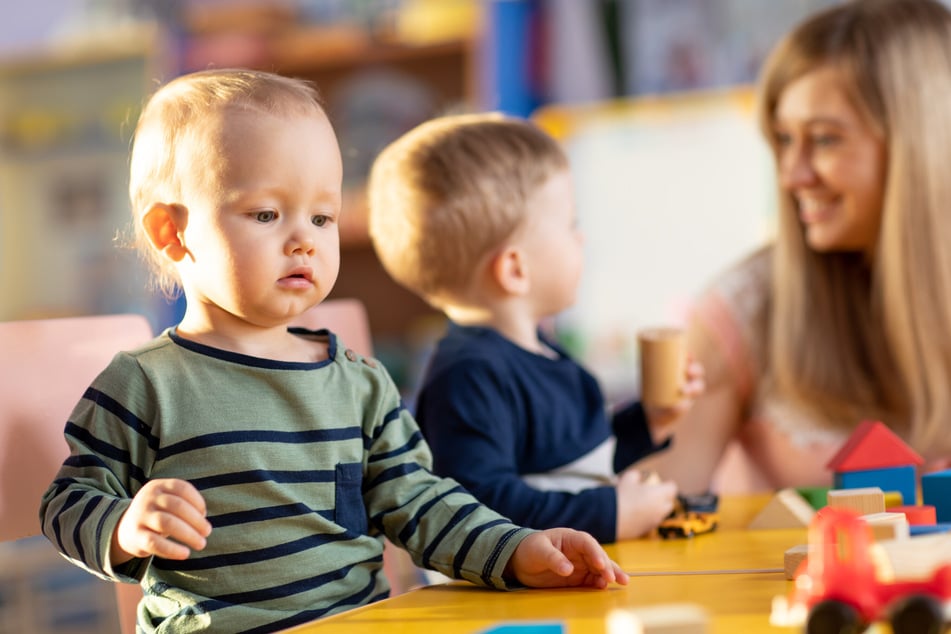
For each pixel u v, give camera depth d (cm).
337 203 97
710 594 81
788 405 178
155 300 367
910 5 170
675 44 354
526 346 141
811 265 176
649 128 346
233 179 92
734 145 337
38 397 99
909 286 165
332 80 384
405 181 142
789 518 118
